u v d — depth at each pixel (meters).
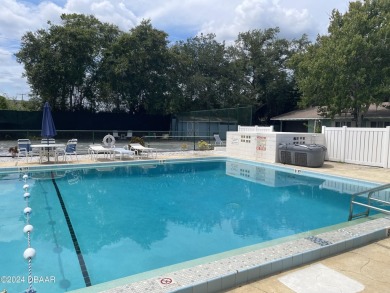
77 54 24.30
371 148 11.41
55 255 4.53
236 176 10.81
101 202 7.40
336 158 12.69
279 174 11.09
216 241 5.16
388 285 3.09
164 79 27.53
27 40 24.22
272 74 35.03
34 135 17.97
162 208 7.01
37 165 10.77
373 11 21.03
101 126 27.33
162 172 11.44
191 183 9.66
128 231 5.57
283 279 3.24
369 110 24.25
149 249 4.81
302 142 12.92
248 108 18.50
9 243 4.92
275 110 36.53
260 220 6.25
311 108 31.53
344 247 4.01
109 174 10.78
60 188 8.67
